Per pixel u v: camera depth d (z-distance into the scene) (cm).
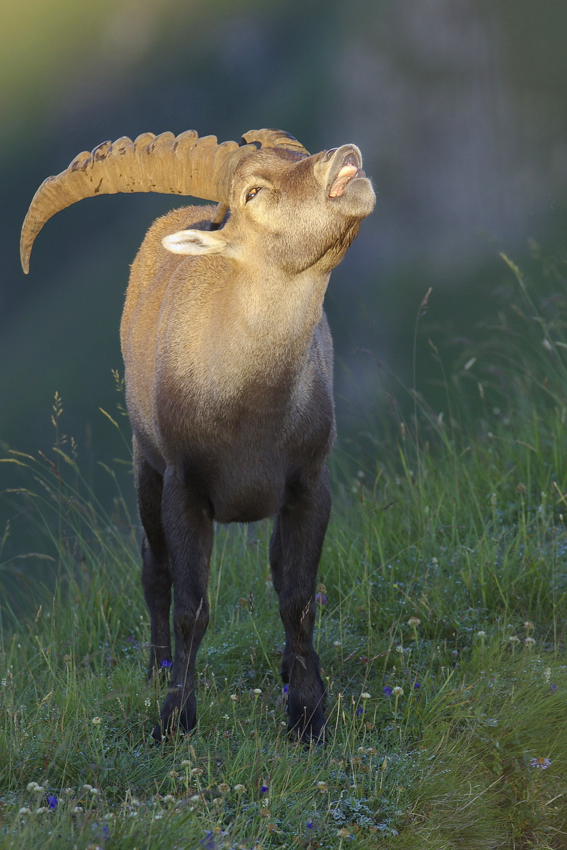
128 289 1722
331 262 1227
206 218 1577
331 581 1766
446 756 1214
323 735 1277
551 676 1354
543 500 1792
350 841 1050
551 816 1154
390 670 1457
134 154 1380
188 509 1363
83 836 945
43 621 1767
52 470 1897
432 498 1983
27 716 1270
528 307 2800
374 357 2450
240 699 1359
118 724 1293
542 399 2308
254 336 1266
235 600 1756
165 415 1366
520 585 1639
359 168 1170
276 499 1352
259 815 1059
